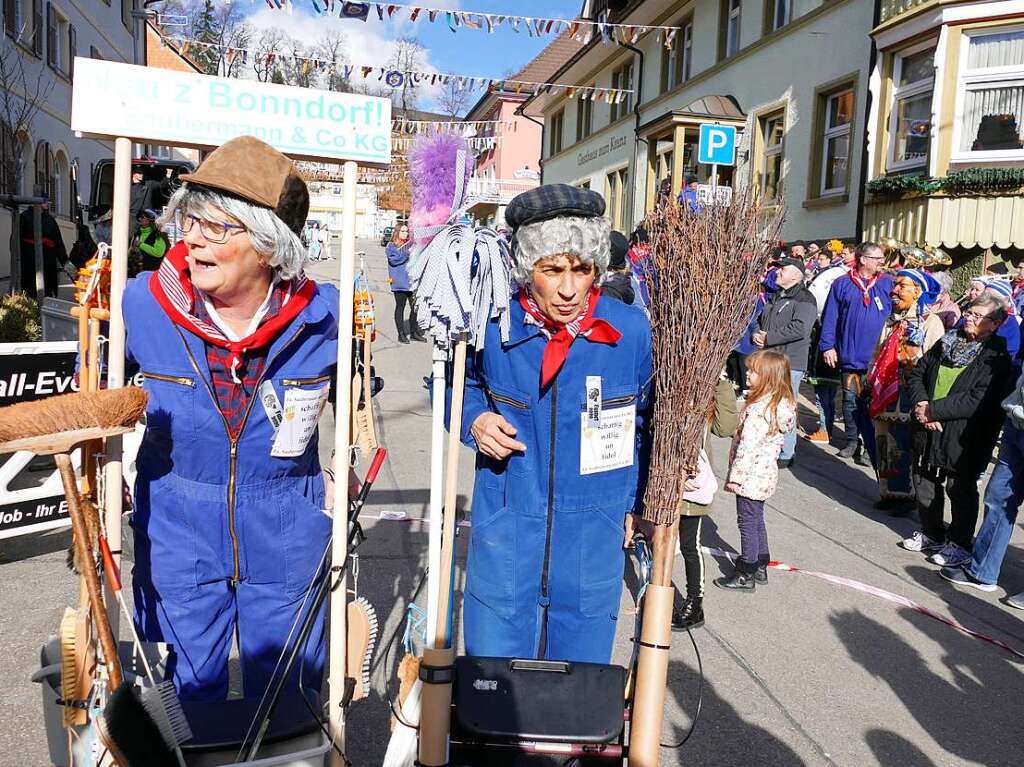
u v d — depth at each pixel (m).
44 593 3.98
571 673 2.12
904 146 11.62
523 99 37.69
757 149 15.79
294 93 2.17
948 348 5.11
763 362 4.55
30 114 17.36
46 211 13.60
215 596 2.16
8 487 4.59
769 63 15.31
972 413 4.80
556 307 2.11
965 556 4.96
